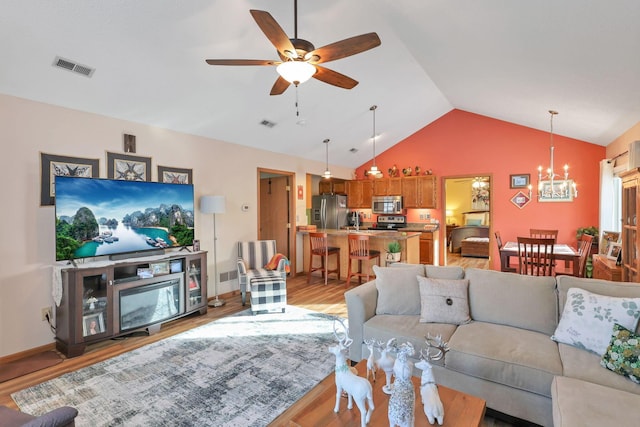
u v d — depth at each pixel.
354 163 7.77
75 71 2.86
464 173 6.63
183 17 2.60
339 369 1.56
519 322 2.42
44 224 3.10
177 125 4.11
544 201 5.88
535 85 3.70
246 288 4.41
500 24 2.56
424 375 1.51
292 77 2.15
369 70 4.23
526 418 1.90
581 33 2.33
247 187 5.23
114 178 3.58
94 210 3.20
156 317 3.53
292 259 6.25
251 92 3.91
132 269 3.49
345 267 6.03
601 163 4.95
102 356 2.94
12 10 2.23
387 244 5.49
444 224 6.99
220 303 4.42
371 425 1.45
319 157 6.75
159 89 3.38
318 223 7.70
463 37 3.03
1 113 2.85
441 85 5.09
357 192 7.95
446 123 6.83
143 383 2.48
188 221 4.09
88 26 2.49
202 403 2.22
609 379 1.71
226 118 4.30
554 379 1.75
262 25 1.75
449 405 1.57
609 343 1.87
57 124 3.17
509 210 6.19
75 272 2.94
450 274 2.87
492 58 3.30
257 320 3.85
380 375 1.86
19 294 2.96
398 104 5.50
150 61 2.98
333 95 4.57
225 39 2.93
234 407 2.18
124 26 2.56
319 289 5.32
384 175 7.60
